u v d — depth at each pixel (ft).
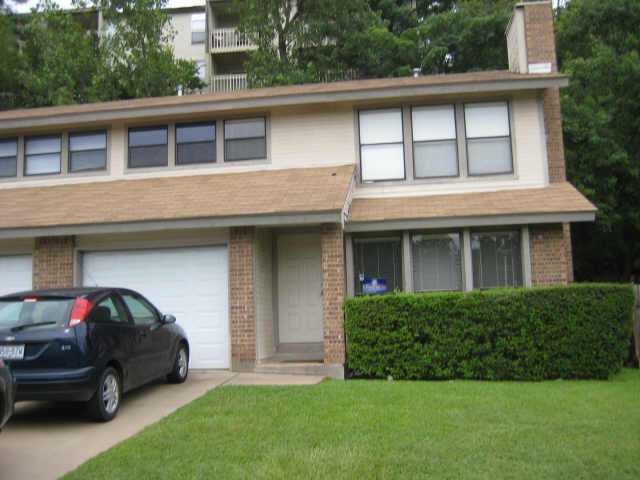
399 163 44.01
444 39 87.45
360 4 87.56
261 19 86.43
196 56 110.93
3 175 48.16
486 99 43.83
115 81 87.25
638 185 65.51
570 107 63.41
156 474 17.61
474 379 32.71
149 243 38.09
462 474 17.26
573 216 36.91
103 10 86.69
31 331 22.84
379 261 41.16
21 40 99.14
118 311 26.25
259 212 34.50
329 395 27.22
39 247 38.58
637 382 31.48
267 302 39.70
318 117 45.09
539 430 21.33
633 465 17.85
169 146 46.09
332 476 17.20
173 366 30.86
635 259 75.87
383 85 44.27
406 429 21.52
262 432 21.40
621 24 70.44
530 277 38.78
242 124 45.83
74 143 47.60
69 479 17.54
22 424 24.16
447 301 32.91
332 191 37.42
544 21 47.52
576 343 32.35
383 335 33.32
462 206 39.40
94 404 23.53
